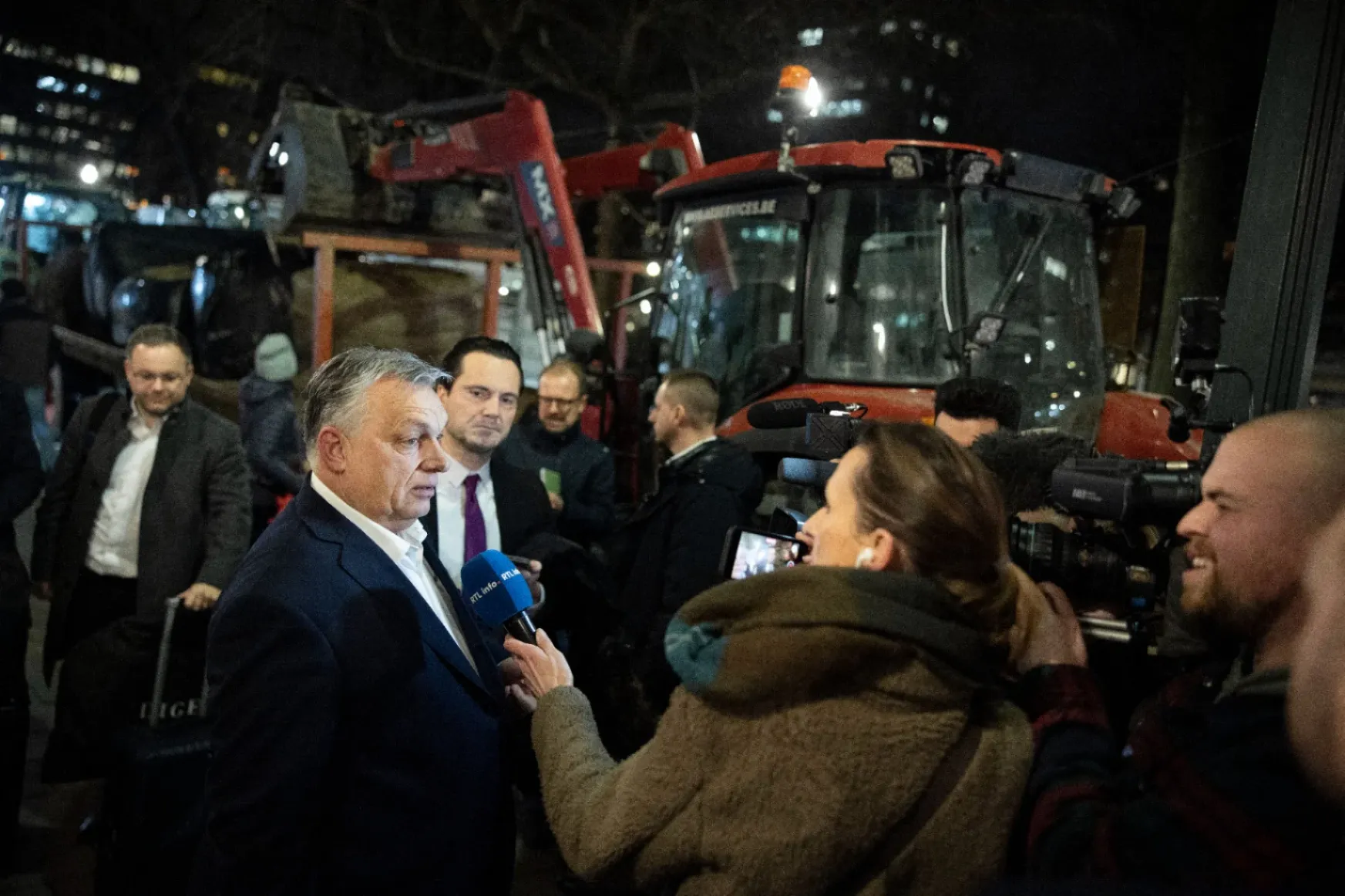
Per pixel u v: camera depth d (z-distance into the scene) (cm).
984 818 128
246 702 161
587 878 143
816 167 466
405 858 170
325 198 660
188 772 286
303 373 670
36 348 960
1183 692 139
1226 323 315
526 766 205
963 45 1266
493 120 604
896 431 142
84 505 353
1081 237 491
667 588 326
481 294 689
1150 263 1100
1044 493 202
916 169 438
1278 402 304
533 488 313
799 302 478
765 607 131
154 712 319
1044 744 139
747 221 524
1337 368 625
